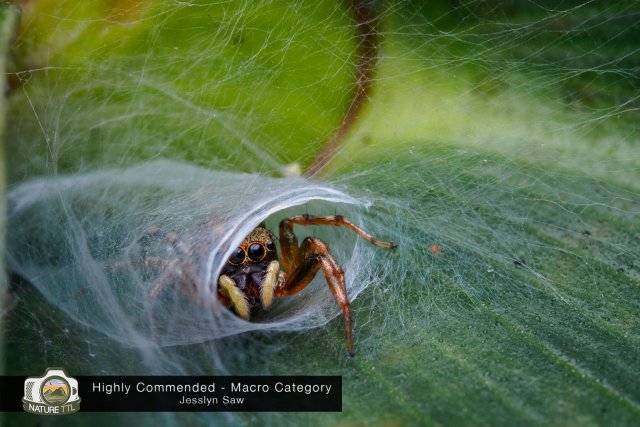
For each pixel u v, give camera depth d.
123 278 0.05
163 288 0.05
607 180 0.05
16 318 0.05
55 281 0.05
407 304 0.05
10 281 0.05
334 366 0.05
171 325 0.05
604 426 0.05
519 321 0.05
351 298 0.05
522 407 0.05
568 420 0.05
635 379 0.05
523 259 0.05
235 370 0.05
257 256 0.05
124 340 0.05
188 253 0.05
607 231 0.05
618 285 0.05
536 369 0.05
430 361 0.05
